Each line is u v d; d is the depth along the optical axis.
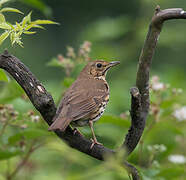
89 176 10.74
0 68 7.91
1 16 7.48
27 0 11.48
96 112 9.84
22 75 7.50
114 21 21.34
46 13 11.84
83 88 10.19
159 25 7.40
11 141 9.30
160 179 9.71
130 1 28.66
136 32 21.92
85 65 11.15
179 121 11.29
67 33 28.52
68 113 9.04
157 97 10.76
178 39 22.08
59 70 23.22
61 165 13.04
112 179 11.68
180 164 11.52
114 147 10.69
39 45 26.75
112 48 20.70
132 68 19.81
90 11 29.08
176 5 22.73
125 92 16.55
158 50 23.66
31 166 11.66
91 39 20.92
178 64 23.48
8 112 9.48
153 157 10.52
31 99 7.56
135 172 8.09
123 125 10.17
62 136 8.16
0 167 11.47
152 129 11.41
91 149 8.02
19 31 7.49
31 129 9.16
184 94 14.25
